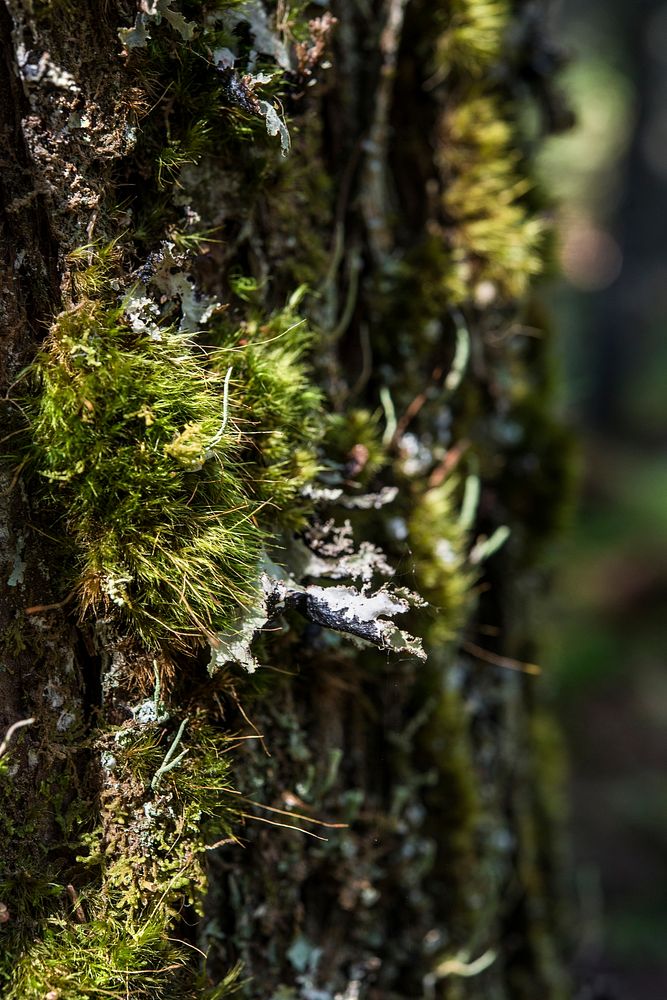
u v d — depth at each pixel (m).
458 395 0.72
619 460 4.60
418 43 0.70
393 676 0.69
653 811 2.18
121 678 0.63
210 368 0.63
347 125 0.68
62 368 0.62
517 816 0.77
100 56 0.62
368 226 0.69
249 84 0.63
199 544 0.62
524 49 0.75
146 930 0.63
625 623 3.13
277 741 0.66
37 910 0.63
